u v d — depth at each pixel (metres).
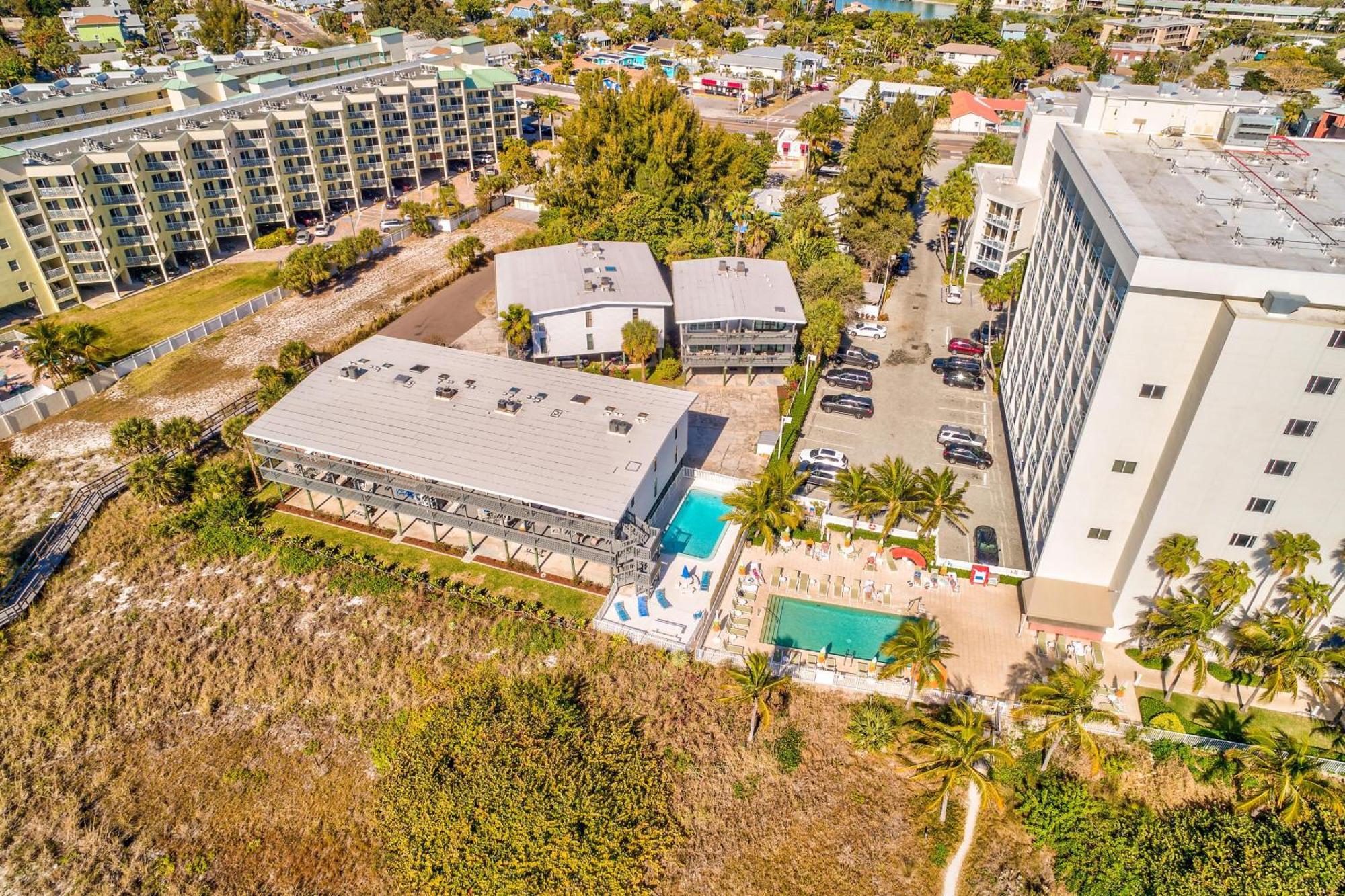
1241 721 46.03
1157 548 45.94
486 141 137.88
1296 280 38.31
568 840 40.59
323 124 112.69
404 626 51.88
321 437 56.59
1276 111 59.88
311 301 92.00
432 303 91.44
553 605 52.97
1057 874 40.50
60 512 61.66
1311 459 41.12
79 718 48.00
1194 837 41.31
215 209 103.38
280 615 53.19
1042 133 89.19
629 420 58.25
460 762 44.31
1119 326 42.03
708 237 95.44
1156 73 171.88
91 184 88.75
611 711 46.97
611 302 73.31
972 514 60.38
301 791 44.62
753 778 44.03
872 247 89.31
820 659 48.94
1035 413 59.12
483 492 52.41
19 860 41.91
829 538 58.28
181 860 42.00
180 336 82.81
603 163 106.88
